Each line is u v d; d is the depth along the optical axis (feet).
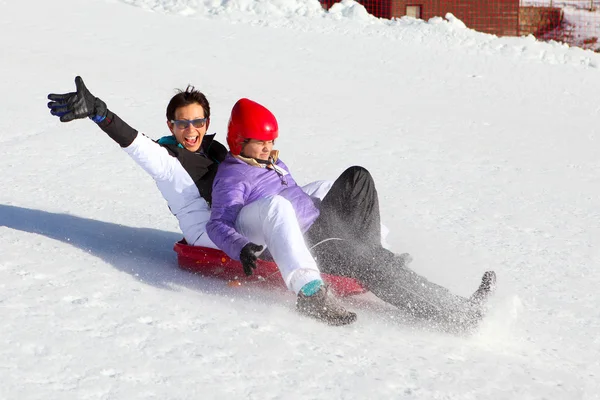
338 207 21.81
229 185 21.83
